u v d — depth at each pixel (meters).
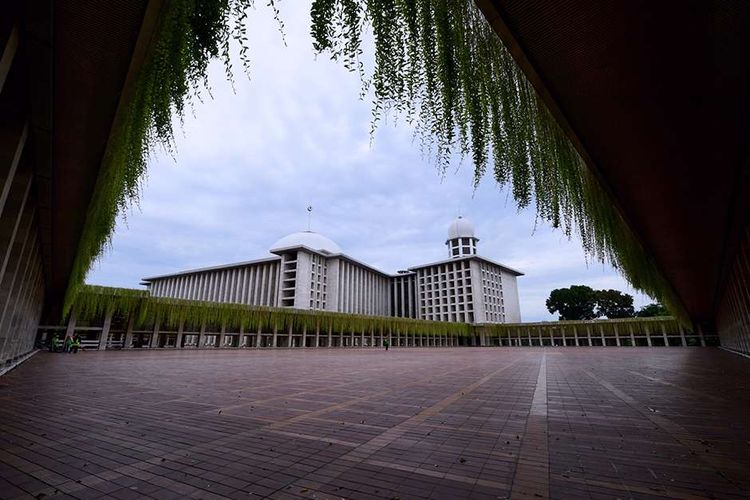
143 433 4.98
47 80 6.27
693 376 11.74
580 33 5.55
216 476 3.48
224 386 9.88
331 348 48.59
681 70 6.23
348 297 90.94
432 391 9.05
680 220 12.73
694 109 7.22
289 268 82.06
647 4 5.05
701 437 4.79
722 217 12.45
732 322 24.22
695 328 40.22
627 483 3.32
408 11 3.98
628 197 10.94
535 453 4.16
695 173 9.62
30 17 4.97
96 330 33.47
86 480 3.37
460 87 4.93
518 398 7.94
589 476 3.48
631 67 6.20
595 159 8.84
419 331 69.94
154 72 4.68
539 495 3.07
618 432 5.05
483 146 4.99
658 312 69.88
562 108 7.12
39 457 3.99
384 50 3.73
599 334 62.72
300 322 49.97
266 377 12.26
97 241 11.48
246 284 87.94
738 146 8.42
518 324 75.31
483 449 4.32
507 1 5.05
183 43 4.05
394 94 3.89
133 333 35.25
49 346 29.19
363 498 3.02
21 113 7.12
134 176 5.62
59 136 8.02
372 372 14.27
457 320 90.25
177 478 3.43
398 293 110.00
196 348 39.19
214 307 40.53
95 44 5.39
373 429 5.24
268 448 4.35
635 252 15.24
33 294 18.91
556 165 7.48
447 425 5.48
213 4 3.79
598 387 9.61
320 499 3.00
